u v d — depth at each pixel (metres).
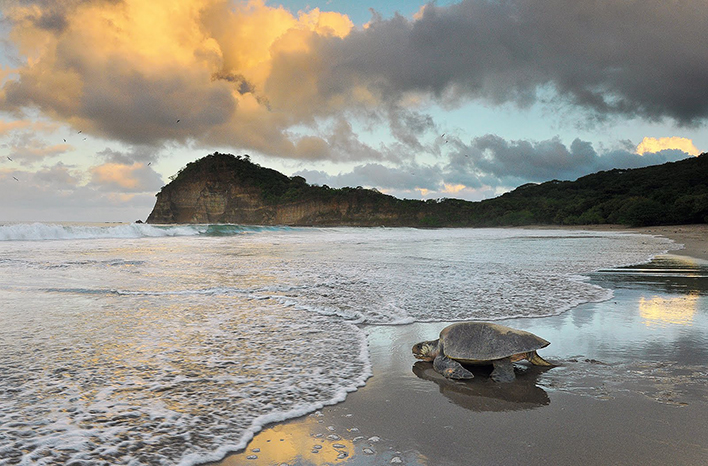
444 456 2.86
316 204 141.50
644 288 9.77
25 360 4.61
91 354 4.87
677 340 5.67
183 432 3.14
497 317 6.93
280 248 21.88
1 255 16.00
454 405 3.77
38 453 2.75
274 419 3.41
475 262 14.99
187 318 6.69
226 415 3.45
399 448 2.98
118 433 3.08
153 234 34.31
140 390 3.88
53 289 9.01
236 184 159.25
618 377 4.39
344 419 3.45
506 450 2.94
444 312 7.27
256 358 4.89
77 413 3.38
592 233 50.59
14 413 3.33
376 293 8.91
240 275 11.36
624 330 6.16
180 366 4.55
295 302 7.96
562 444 3.02
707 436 3.12
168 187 162.50
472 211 118.62
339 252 19.34
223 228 44.19
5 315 6.70
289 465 2.74
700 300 8.35
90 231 29.80
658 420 3.40
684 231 45.25
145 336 5.64
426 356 5.04
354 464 2.75
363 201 137.25
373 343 5.66
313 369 4.59
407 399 3.89
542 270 12.81
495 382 4.33
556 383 4.27
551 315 7.08
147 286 9.55
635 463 2.75
